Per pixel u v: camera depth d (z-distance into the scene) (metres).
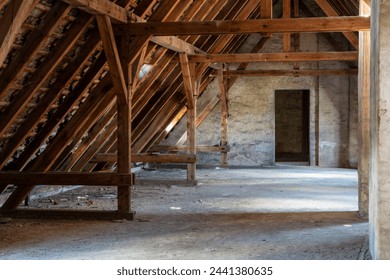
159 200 10.30
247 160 17.36
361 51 8.34
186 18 10.04
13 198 8.46
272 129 17.23
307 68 16.94
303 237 7.07
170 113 12.77
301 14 16.89
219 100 16.97
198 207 9.52
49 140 9.11
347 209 9.30
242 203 9.98
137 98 10.78
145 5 8.63
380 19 5.23
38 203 9.92
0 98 6.79
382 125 5.25
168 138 16.33
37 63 7.20
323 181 13.48
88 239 6.99
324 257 6.02
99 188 11.97
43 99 7.80
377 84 5.32
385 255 5.24
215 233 7.35
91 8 6.96
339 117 17.23
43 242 6.81
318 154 17.39
